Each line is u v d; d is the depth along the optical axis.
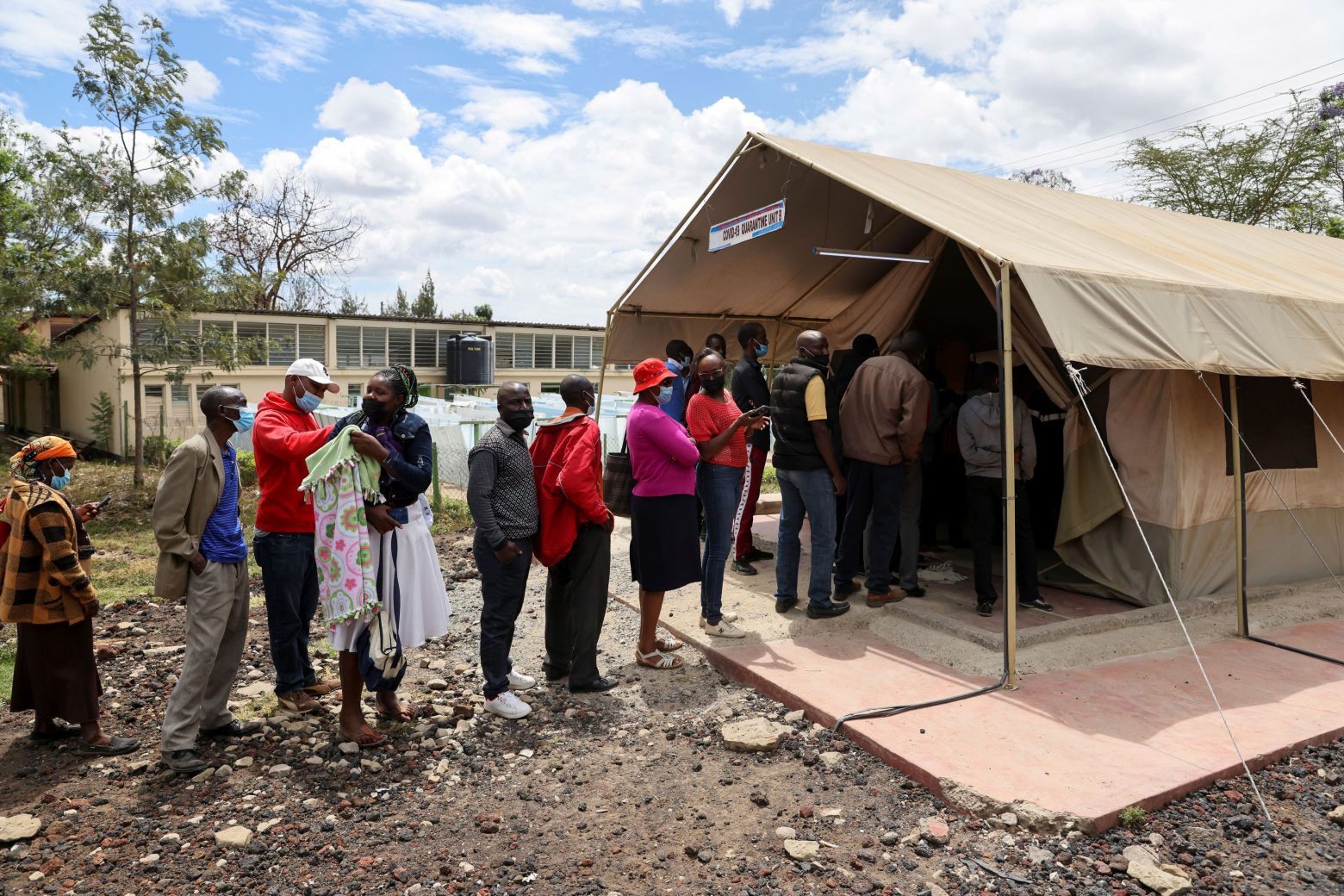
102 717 4.95
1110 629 5.93
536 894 3.20
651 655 5.53
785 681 5.04
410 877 3.31
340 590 4.16
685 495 5.29
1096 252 5.80
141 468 14.38
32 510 4.20
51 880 3.30
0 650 6.09
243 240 33.84
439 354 24.52
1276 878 3.29
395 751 4.43
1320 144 21.84
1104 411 6.50
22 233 13.69
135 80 12.73
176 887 3.26
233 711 4.97
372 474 4.24
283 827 3.70
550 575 5.31
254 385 21.02
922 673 5.19
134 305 13.62
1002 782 3.83
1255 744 4.24
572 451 4.77
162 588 4.11
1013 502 4.91
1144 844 3.50
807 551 8.23
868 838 3.56
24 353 19.67
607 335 9.12
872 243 8.03
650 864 3.40
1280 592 6.79
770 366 10.62
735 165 6.90
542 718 4.84
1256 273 6.77
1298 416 7.19
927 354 8.07
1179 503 6.21
